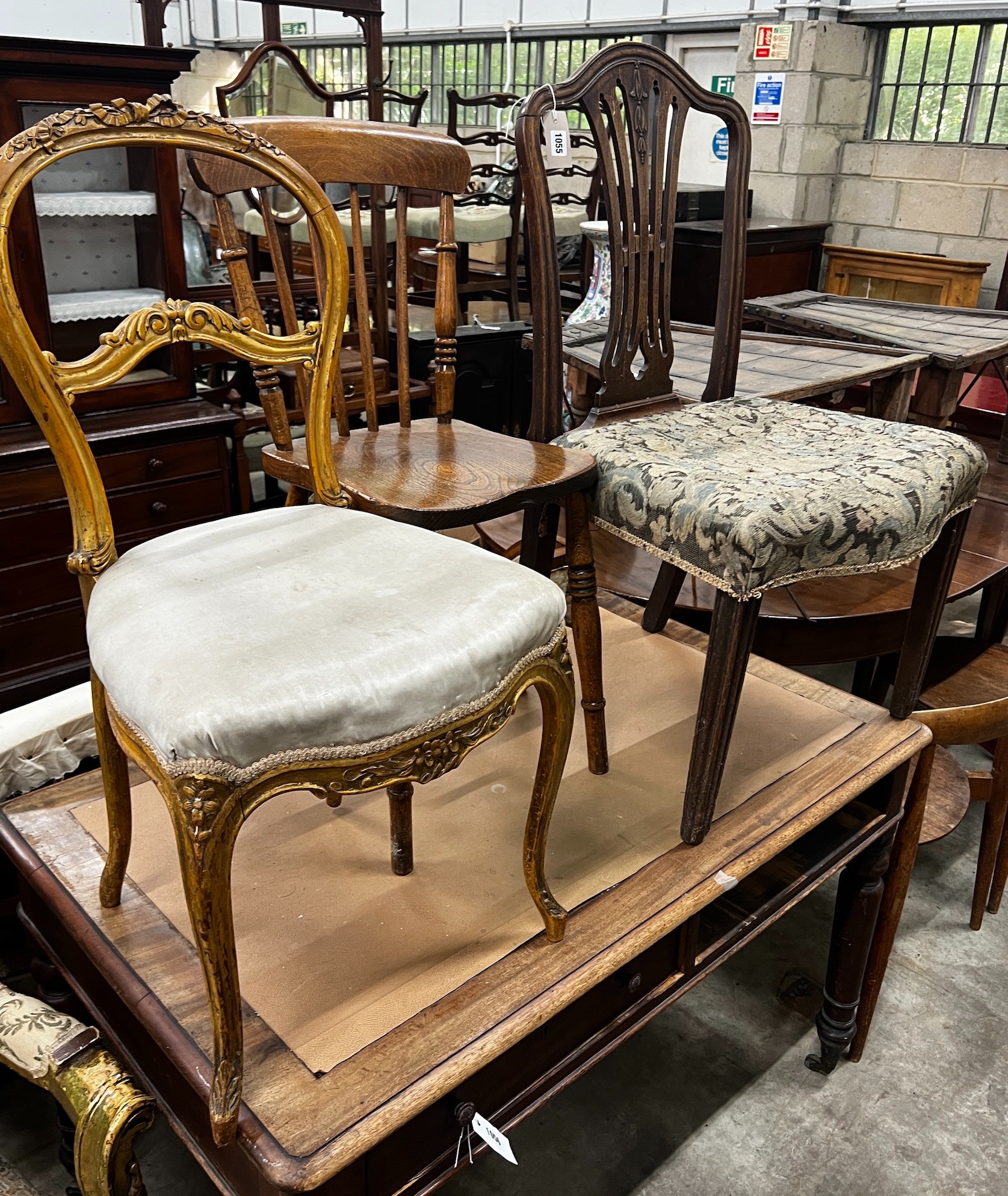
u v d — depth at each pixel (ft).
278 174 3.31
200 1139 2.94
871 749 4.42
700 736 3.62
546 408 4.45
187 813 2.34
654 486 3.72
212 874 2.40
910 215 13.94
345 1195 2.64
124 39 12.34
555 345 4.37
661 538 3.68
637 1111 4.82
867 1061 5.11
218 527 3.40
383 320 10.28
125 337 3.07
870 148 14.11
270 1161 2.45
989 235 13.23
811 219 14.66
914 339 7.93
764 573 3.43
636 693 4.87
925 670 4.64
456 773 4.26
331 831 3.85
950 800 5.66
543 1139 4.67
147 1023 2.87
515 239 12.46
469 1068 2.76
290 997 3.00
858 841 4.33
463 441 4.26
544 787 3.09
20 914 3.80
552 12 16.76
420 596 2.88
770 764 4.31
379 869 3.62
